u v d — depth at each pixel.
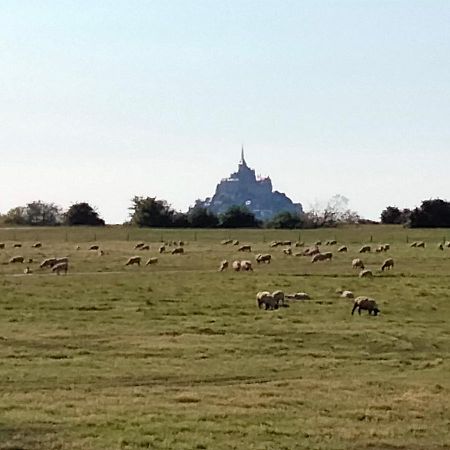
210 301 136.12
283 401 68.56
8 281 160.88
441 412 65.88
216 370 83.69
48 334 103.50
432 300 140.50
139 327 110.56
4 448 53.81
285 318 119.50
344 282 162.88
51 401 67.25
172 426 59.28
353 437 58.12
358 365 88.94
